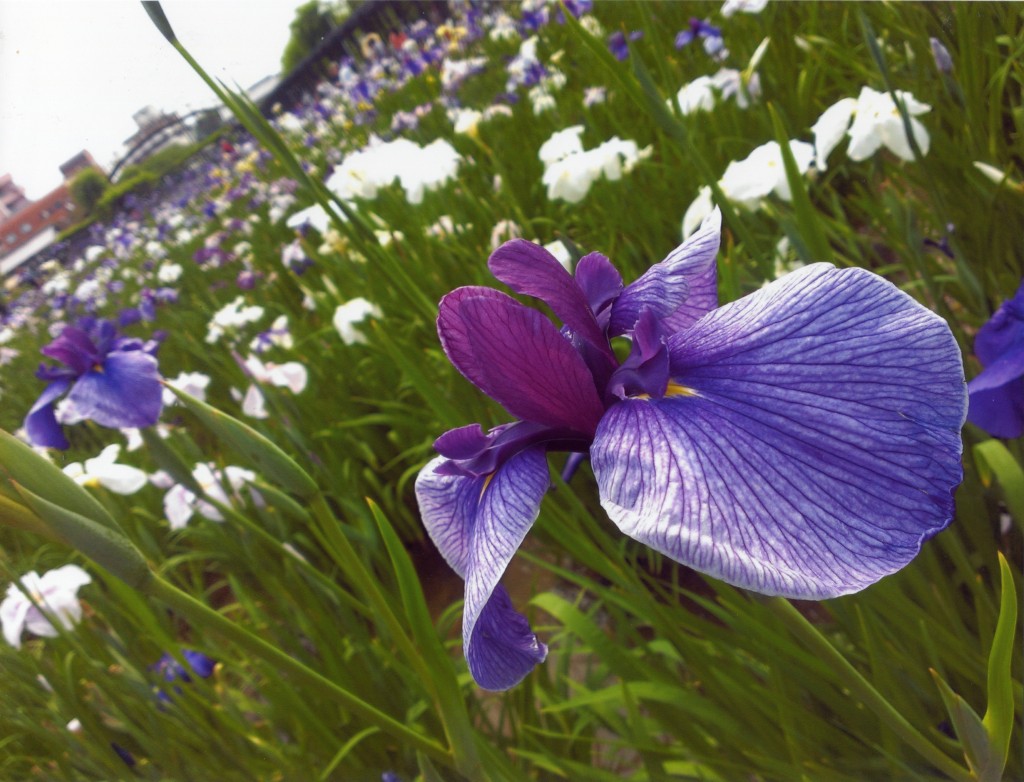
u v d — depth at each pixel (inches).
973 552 15.0
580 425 8.2
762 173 18.3
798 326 6.8
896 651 12.9
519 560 25.5
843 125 18.5
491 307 7.8
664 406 7.1
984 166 17.6
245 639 8.9
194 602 8.7
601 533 14.6
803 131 28.1
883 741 11.7
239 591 21.0
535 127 42.4
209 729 17.9
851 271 6.7
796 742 12.3
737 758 13.3
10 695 20.7
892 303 6.4
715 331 7.5
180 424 38.7
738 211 19.6
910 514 5.7
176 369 49.9
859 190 24.4
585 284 9.4
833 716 14.2
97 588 19.9
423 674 9.6
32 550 34.3
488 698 21.1
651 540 6.1
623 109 35.6
